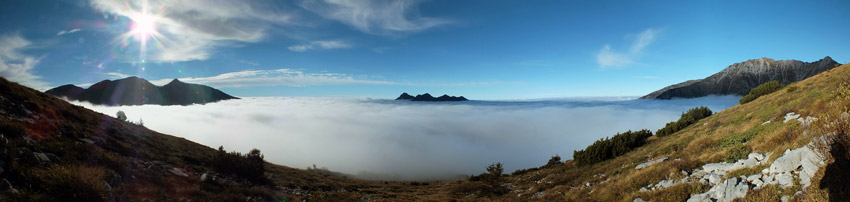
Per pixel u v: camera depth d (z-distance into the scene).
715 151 13.50
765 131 13.12
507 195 21.39
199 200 11.52
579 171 22.78
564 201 15.36
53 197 7.79
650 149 22.05
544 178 25.83
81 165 10.21
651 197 11.11
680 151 17.59
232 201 12.63
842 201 5.78
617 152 24.89
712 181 9.95
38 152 10.18
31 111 15.96
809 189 6.63
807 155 7.37
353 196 21.14
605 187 14.93
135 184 11.23
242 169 18.73
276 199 15.23
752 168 9.20
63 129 15.70
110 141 17.44
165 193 11.31
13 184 7.76
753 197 7.64
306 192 20.14
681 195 10.16
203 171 17.70
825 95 13.73
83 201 8.27
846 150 6.23
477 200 20.84
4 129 10.69
